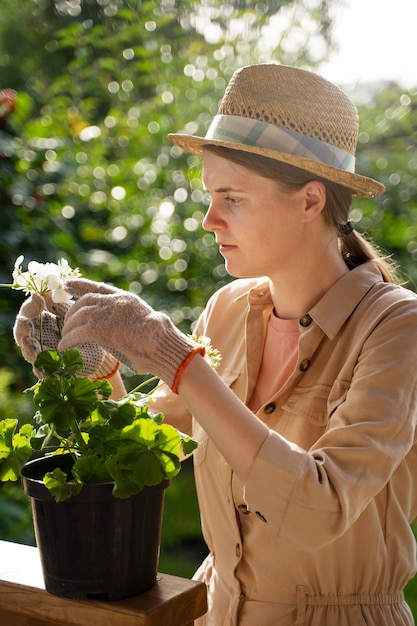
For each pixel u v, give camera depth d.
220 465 1.72
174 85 4.98
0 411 3.61
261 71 1.64
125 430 1.28
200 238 4.41
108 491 1.26
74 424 1.33
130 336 1.36
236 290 1.95
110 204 4.51
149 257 4.44
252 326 1.81
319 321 1.66
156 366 1.37
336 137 1.65
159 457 1.28
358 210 4.40
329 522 1.39
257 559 1.67
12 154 4.15
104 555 1.28
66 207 4.31
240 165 1.60
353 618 1.62
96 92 5.26
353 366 1.59
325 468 1.41
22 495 3.70
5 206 4.07
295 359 1.74
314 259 1.70
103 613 1.27
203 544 4.04
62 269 1.55
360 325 1.63
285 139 1.60
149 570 1.33
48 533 1.29
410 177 4.66
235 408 1.39
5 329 3.94
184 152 4.69
